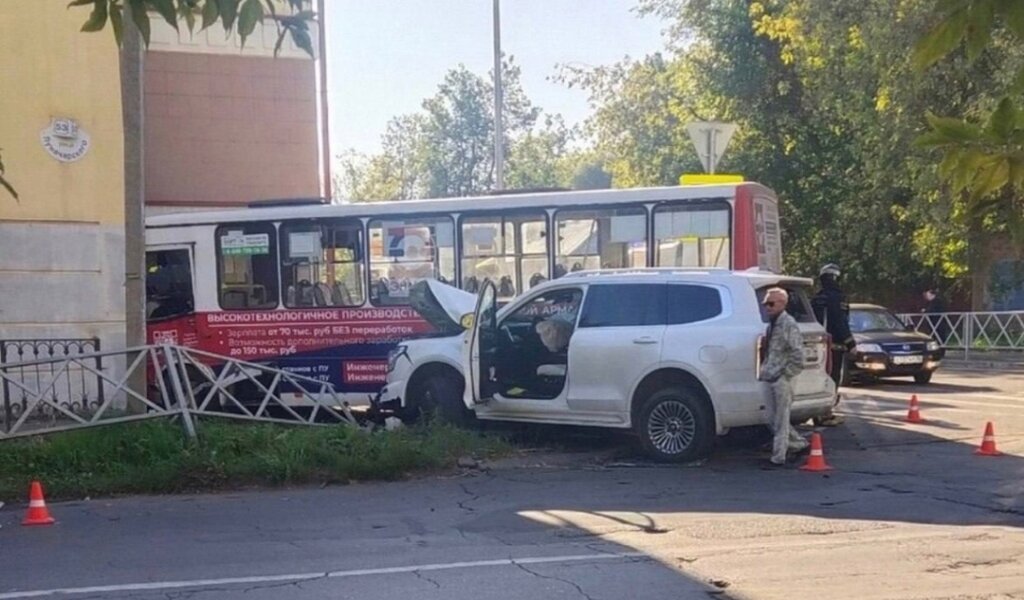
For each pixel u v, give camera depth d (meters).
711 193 14.80
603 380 12.51
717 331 11.99
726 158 36.59
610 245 15.21
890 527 8.79
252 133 22.33
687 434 12.11
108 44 16.62
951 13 2.94
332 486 11.36
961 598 6.73
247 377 13.61
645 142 38.97
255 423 12.96
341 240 16.05
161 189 21.64
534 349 13.15
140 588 7.21
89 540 8.80
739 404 11.85
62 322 16.28
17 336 16.00
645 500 10.08
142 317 12.67
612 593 6.90
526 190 16.48
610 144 40.56
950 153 3.16
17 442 11.94
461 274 15.67
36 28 16.20
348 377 15.91
